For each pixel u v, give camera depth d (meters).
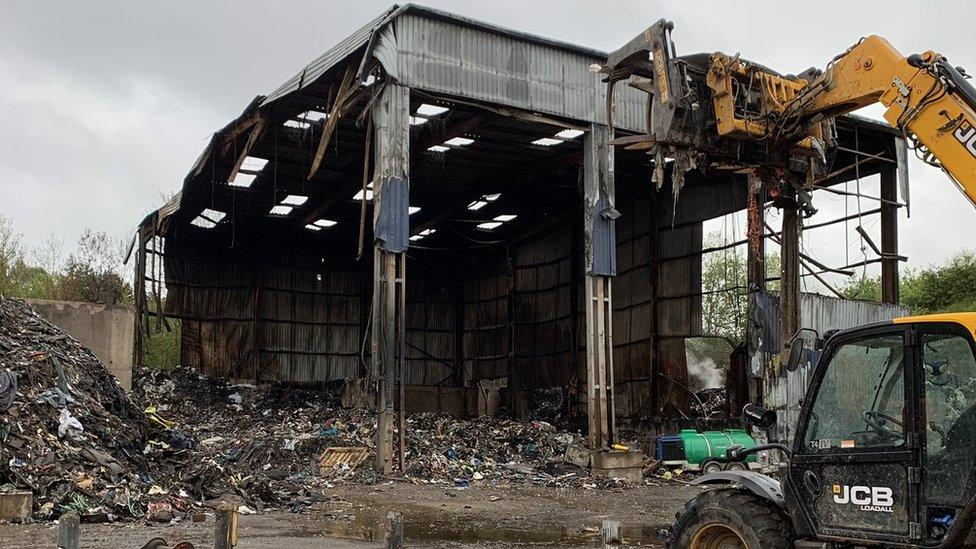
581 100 22.48
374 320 19.33
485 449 23.73
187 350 34.97
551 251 35.34
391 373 19.20
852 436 6.44
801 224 10.91
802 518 6.66
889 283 25.14
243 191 31.05
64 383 14.34
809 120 9.58
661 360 29.34
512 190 31.58
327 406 32.56
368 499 15.87
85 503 11.70
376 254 19.58
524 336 36.53
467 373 39.47
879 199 24.34
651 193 29.80
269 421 27.64
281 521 12.59
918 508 5.95
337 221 35.53
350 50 20.27
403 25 20.08
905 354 6.11
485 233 37.44
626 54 10.48
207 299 35.69
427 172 29.73
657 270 29.73
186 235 35.41
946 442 5.88
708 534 7.24
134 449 14.17
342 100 20.91
